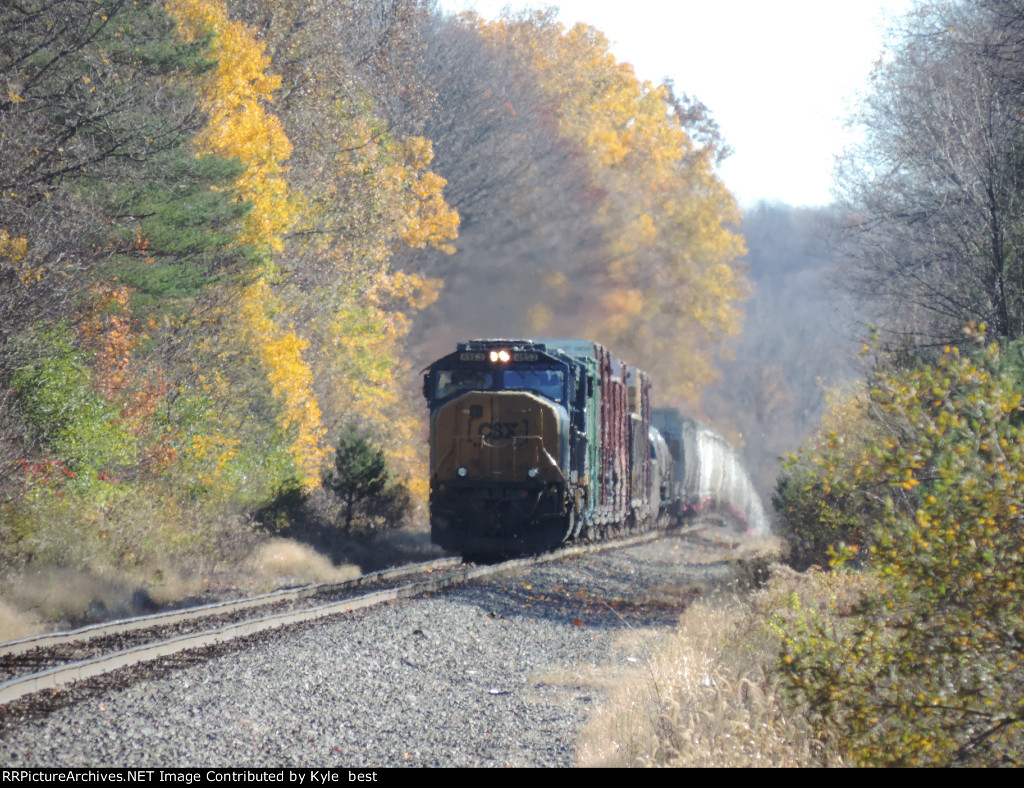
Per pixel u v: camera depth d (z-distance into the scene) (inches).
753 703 300.8
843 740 270.8
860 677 260.8
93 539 652.1
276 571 825.5
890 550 260.2
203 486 855.1
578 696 376.8
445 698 365.4
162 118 944.3
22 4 903.7
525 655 462.0
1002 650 255.0
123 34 942.4
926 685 257.8
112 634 463.2
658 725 305.3
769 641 410.6
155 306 911.0
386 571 749.3
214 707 327.9
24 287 740.0
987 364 365.4
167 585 665.6
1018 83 833.5
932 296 917.2
